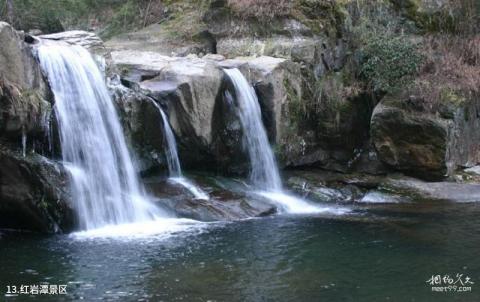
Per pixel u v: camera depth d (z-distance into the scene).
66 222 9.86
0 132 9.59
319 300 6.98
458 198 13.58
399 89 15.18
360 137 15.59
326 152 15.33
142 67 12.82
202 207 11.22
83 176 10.39
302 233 9.99
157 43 16.91
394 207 12.62
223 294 7.09
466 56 16.69
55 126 10.41
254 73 13.85
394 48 15.50
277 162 14.11
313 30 15.74
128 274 7.74
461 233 10.11
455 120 14.88
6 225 10.09
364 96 15.68
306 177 14.66
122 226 10.34
